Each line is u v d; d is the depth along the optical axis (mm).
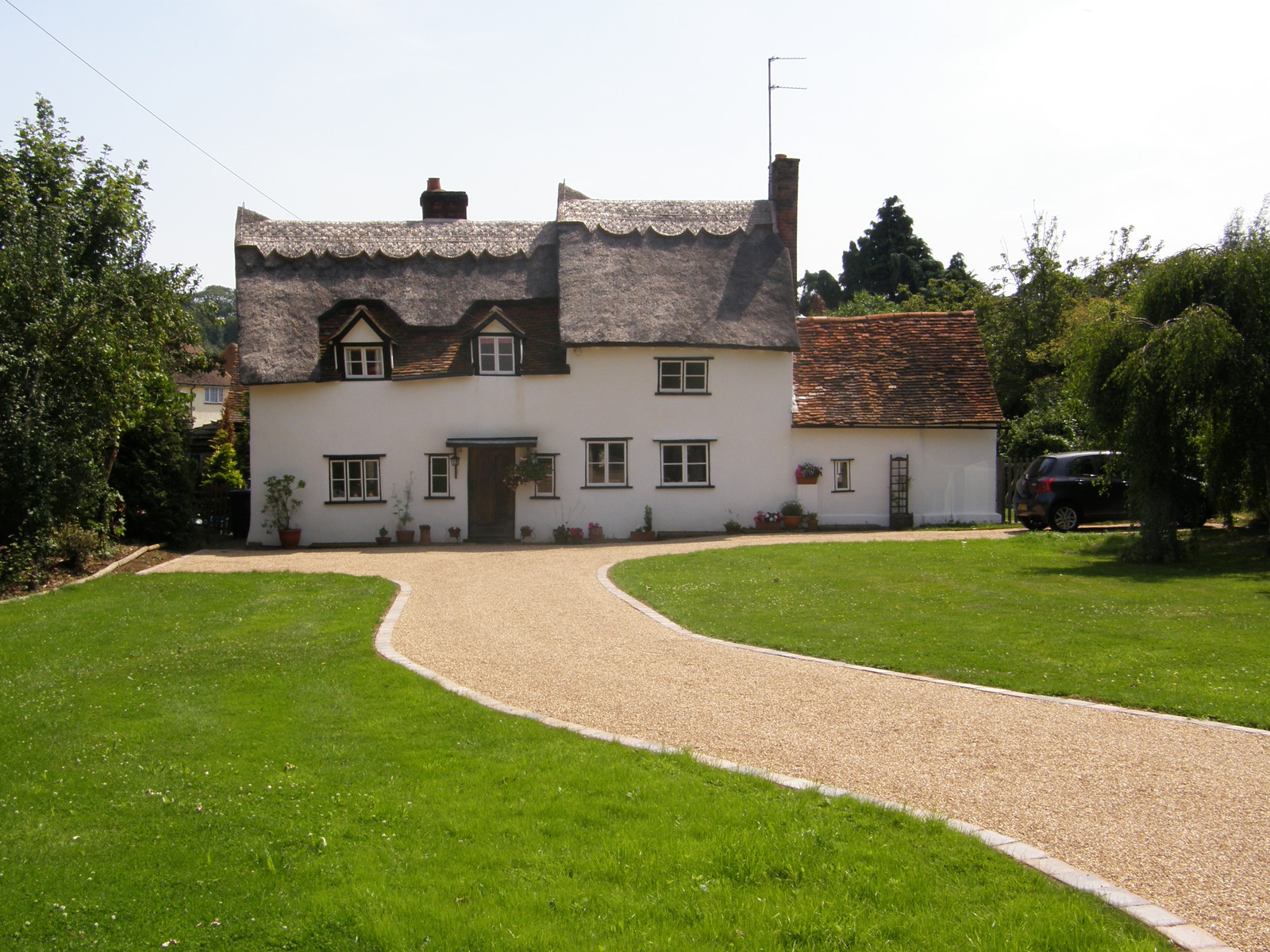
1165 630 11812
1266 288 17203
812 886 5301
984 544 21047
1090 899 5086
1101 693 9086
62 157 21828
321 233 28375
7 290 16891
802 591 15211
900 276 61688
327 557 22203
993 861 5527
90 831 6191
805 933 4797
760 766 7320
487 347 26234
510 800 6590
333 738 8062
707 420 26656
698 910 5059
